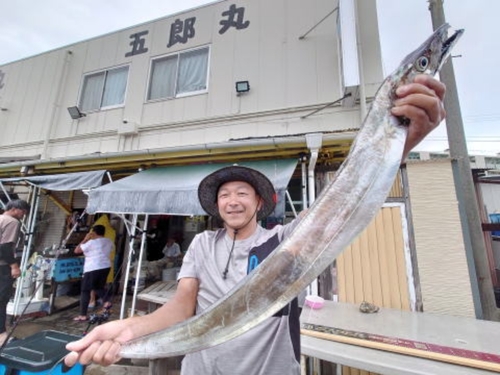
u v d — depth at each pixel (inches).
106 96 280.1
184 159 185.5
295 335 49.3
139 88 263.7
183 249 279.7
